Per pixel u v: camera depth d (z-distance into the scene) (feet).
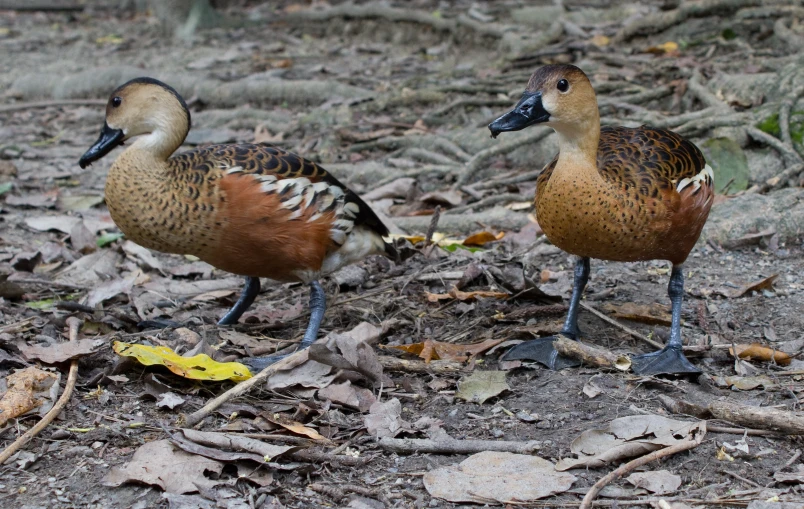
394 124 27.12
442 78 30.76
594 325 15.60
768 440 11.76
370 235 16.02
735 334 15.12
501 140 24.45
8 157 26.78
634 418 12.02
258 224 14.21
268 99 31.35
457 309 16.40
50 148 27.84
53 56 38.65
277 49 37.73
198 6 41.60
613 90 26.66
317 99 30.76
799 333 15.01
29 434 11.66
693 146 14.87
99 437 11.90
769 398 12.91
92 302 16.42
